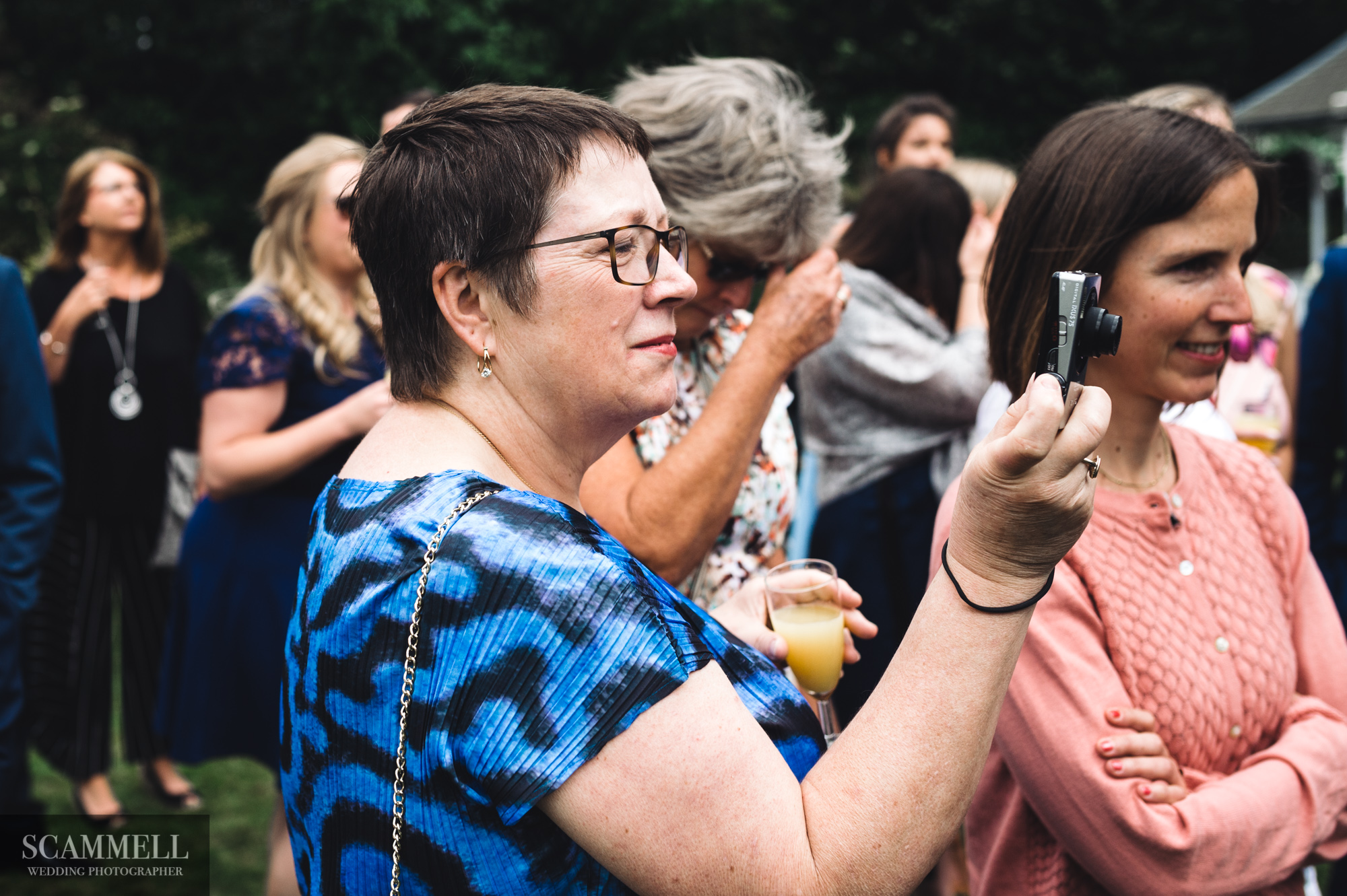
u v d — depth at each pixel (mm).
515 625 814
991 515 872
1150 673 1336
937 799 863
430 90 3371
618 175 941
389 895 860
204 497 2699
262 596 2521
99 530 3502
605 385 945
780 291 1693
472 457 939
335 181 2602
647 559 1582
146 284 3754
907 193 3031
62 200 3719
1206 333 1359
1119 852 1273
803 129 1706
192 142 15266
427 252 934
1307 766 1323
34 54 15312
